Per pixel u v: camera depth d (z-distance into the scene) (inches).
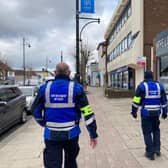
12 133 404.2
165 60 608.1
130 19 1111.6
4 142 343.6
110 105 737.6
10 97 446.6
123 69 1309.1
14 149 301.7
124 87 1285.7
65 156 157.3
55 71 155.9
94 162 234.4
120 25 1423.5
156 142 243.9
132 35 1043.9
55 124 148.2
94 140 151.5
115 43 1617.9
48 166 147.9
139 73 1019.9
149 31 950.4
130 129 378.6
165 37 589.9
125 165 223.6
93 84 3319.4
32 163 245.9
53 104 148.9
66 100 148.4
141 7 954.7
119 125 413.1
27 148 303.6
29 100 596.1
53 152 148.4
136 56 976.9
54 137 147.0
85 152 266.7
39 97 153.5
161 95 242.5
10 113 423.2
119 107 678.5
